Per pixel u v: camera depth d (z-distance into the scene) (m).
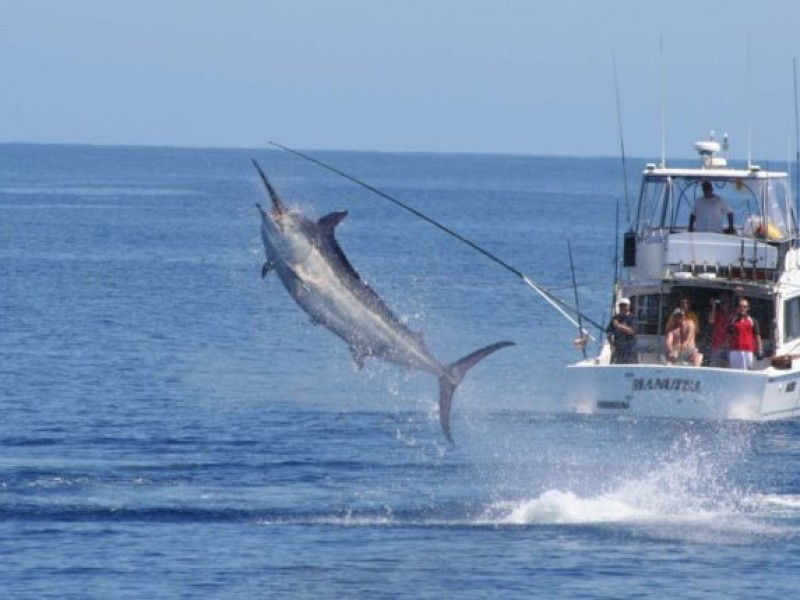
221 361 123.94
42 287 180.75
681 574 58.44
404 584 57.09
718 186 96.50
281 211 44.16
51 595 55.47
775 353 93.69
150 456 81.88
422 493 72.81
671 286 94.44
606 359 94.12
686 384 87.88
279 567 59.16
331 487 74.00
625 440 85.38
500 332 143.25
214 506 69.19
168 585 56.78
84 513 67.50
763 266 93.06
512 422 92.69
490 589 56.50
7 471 76.44
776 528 65.81
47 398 101.56
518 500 71.12
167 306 163.75
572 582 57.38
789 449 82.88
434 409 100.00
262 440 87.44
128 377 112.44
